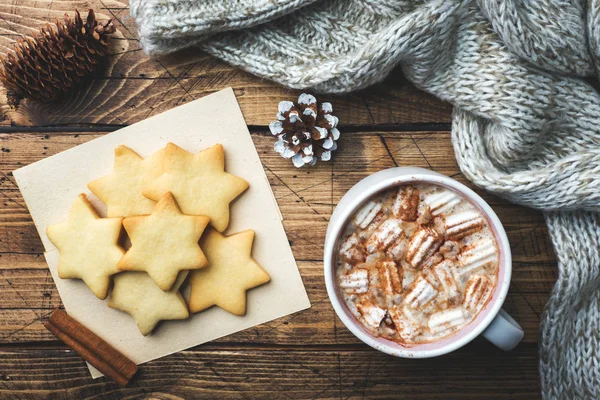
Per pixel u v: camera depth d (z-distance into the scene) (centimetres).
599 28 45
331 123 48
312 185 49
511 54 46
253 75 49
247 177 49
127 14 49
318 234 50
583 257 48
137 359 50
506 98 46
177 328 50
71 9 49
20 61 47
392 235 45
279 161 49
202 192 48
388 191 45
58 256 50
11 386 50
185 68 49
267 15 47
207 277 49
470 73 47
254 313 50
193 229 47
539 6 46
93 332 50
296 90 49
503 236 44
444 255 46
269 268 49
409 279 46
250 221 49
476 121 48
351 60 46
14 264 50
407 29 45
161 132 49
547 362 49
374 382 50
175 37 47
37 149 50
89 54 48
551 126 47
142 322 49
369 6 48
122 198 48
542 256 49
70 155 49
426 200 45
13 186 50
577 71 46
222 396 50
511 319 46
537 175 46
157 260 47
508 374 50
